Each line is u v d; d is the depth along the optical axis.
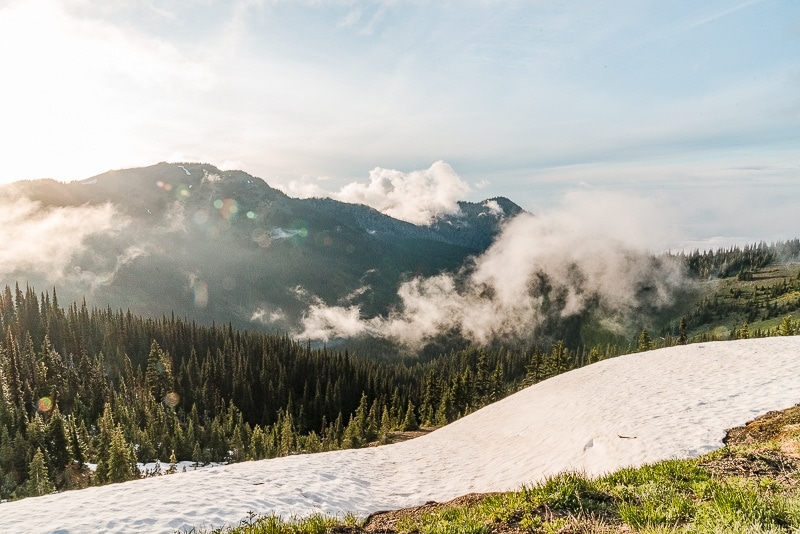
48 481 52.75
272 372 121.75
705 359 30.66
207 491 14.52
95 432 75.19
